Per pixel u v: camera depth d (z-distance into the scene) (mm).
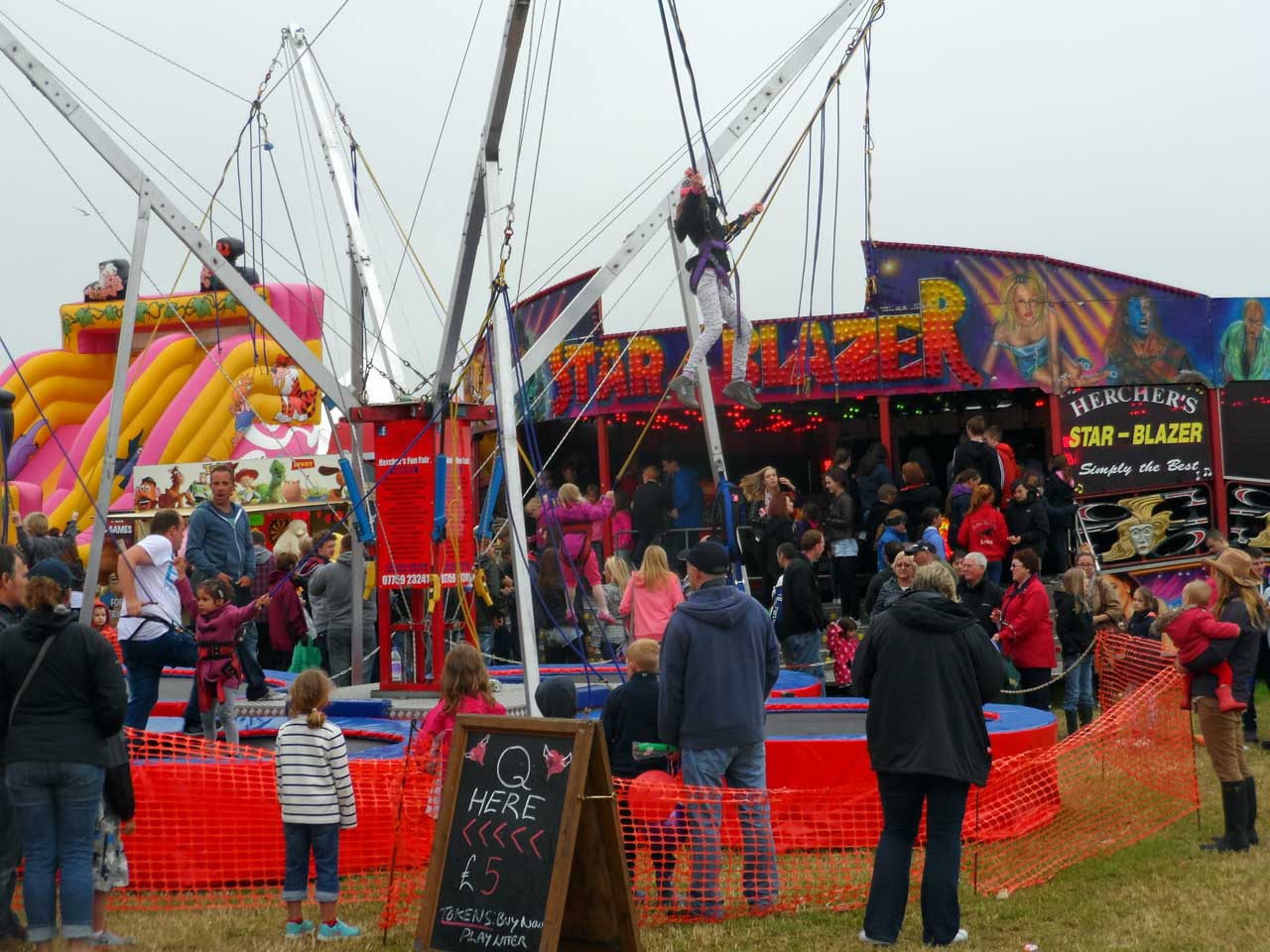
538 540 16188
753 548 16922
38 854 6551
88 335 28562
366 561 15312
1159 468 17297
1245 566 9555
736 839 7520
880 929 6914
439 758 7895
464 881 6172
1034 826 9016
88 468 25406
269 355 25734
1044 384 17219
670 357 17750
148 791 8039
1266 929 7051
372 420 11352
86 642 6625
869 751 7000
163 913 7605
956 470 16688
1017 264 17312
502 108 9570
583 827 6215
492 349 9508
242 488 21672
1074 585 13164
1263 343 17328
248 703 11227
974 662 6930
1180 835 9312
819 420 21312
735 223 11258
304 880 7164
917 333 17375
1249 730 12625
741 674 7441
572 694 8008
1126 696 10781
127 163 10688
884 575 13719
